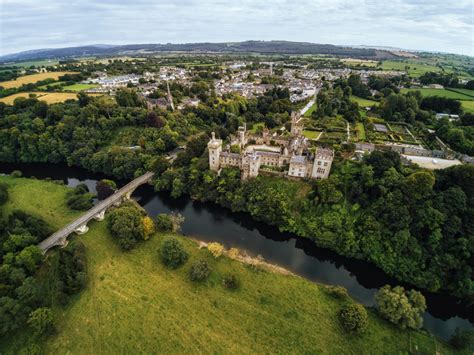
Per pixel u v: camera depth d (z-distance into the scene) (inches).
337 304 3437.5
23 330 2957.7
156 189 6043.3
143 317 3201.3
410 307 3100.4
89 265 3892.7
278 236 4926.2
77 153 7106.3
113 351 2871.6
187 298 3449.8
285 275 3922.2
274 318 3225.9
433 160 5295.3
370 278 4128.9
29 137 7308.1
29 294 3120.1
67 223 4731.8
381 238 4239.7
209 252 4256.9
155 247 4281.5
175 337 3004.4
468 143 5625.0
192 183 5974.4
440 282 3759.8
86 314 3218.5
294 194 5191.9
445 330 3425.2
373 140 6274.6
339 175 5078.7
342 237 4384.8
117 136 7765.8
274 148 6643.7
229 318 3221.0
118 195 5492.1
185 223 5241.1
